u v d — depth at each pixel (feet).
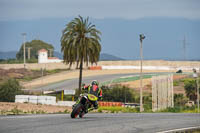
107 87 595.06
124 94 572.92
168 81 450.71
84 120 133.18
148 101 574.56
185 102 567.59
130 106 462.19
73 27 494.18
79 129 103.86
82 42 488.44
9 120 123.65
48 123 117.08
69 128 105.09
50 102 403.95
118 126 117.19
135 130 108.37
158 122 140.56
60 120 129.49
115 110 368.89
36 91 610.24
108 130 104.83
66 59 500.74
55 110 289.74
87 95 146.10
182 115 194.29
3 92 494.59
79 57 491.72
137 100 577.84
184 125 134.31
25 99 406.62
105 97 571.28
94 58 499.92
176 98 588.09
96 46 494.59
